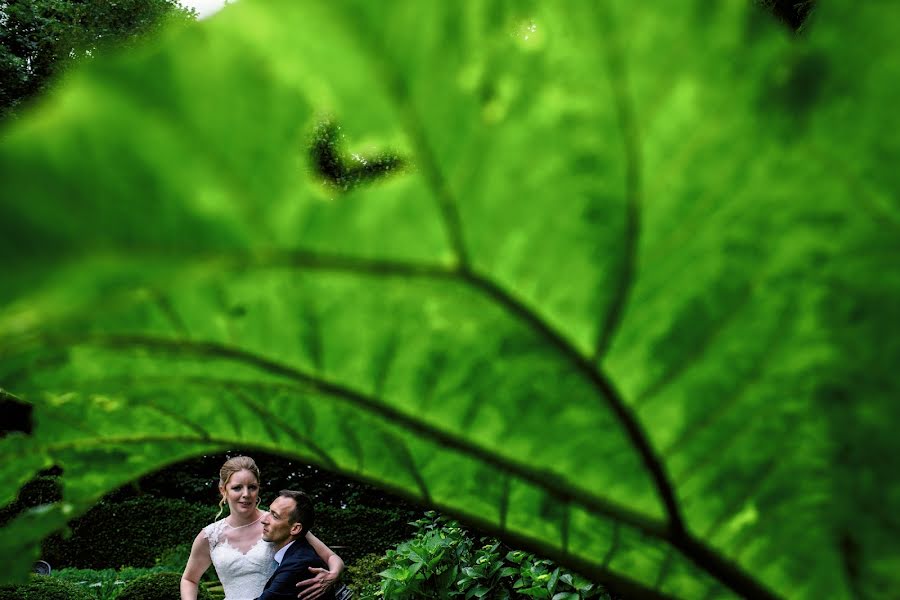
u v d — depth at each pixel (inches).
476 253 19.4
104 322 20.2
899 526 23.5
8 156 13.8
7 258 14.0
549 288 20.5
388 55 16.0
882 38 16.1
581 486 26.4
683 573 28.3
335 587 163.0
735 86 17.1
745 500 25.0
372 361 23.2
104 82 14.3
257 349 22.8
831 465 23.4
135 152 14.8
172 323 21.1
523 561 131.8
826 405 22.3
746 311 20.8
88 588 360.5
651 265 20.0
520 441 25.3
